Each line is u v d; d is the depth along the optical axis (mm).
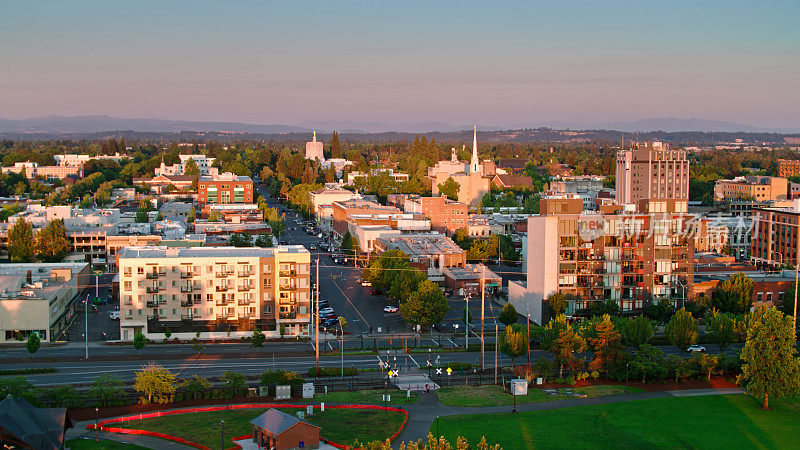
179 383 149375
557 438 124625
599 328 158500
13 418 111188
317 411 134875
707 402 144875
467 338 187500
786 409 141500
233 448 116000
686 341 170250
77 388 144500
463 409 138250
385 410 134000
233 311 188375
